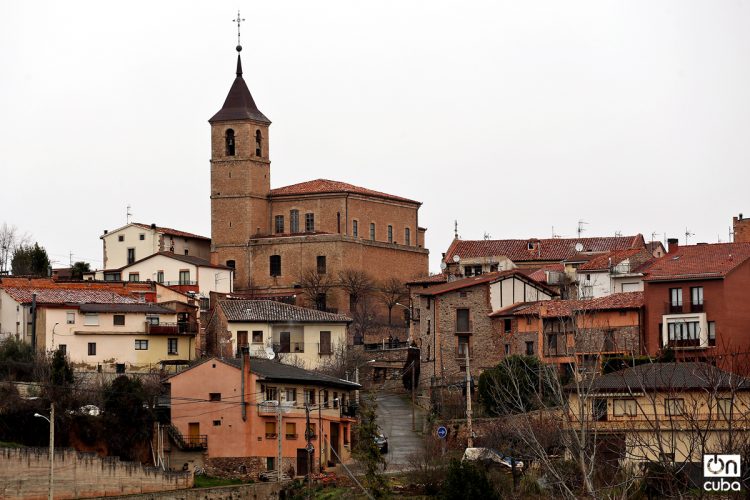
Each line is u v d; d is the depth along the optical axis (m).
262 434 144.00
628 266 190.88
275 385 146.12
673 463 67.69
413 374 167.88
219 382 145.50
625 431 76.50
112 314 183.50
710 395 72.75
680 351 143.38
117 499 124.44
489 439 124.75
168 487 134.50
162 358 184.75
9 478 124.12
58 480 127.31
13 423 136.50
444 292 180.00
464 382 167.50
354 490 125.94
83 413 141.00
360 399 176.75
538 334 169.00
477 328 177.88
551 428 107.94
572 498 70.38
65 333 181.38
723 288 161.12
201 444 144.50
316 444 147.00
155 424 144.38
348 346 191.12
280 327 188.12
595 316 161.88
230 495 128.62
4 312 185.75
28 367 160.12
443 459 126.38
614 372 96.12
